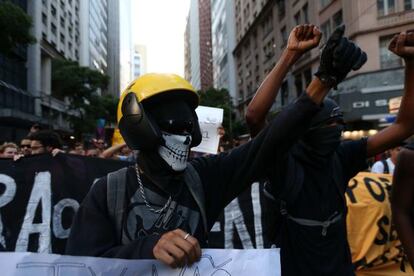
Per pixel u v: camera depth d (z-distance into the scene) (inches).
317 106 56.5
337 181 83.0
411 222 76.4
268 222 87.5
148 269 53.3
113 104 2080.5
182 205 58.1
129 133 57.3
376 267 131.9
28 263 55.3
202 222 58.8
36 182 138.6
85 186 142.1
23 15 641.6
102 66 3604.8
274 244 86.0
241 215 142.2
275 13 1540.4
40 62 1683.1
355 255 131.2
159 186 57.2
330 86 56.2
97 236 54.6
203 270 56.7
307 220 79.5
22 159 139.3
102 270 53.1
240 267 57.9
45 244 135.6
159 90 57.0
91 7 2955.2
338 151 87.0
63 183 140.3
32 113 1533.0
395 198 77.8
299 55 70.8
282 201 80.4
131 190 57.7
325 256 78.4
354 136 829.8
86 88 1626.5
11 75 1386.6
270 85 74.2
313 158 81.7
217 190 61.2
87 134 1664.6
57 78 1612.9
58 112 1865.2
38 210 136.9
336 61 53.7
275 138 57.1
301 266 79.0
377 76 866.8
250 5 2062.0
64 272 54.3
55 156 141.6
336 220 81.0
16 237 134.3
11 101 1316.4
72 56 2265.0
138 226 55.8
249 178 60.2
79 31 2455.7
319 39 68.3
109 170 146.0
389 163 218.7
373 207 134.0
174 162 57.1
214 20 3673.7
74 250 54.2
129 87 60.0
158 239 51.3
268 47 1694.1
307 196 80.4
